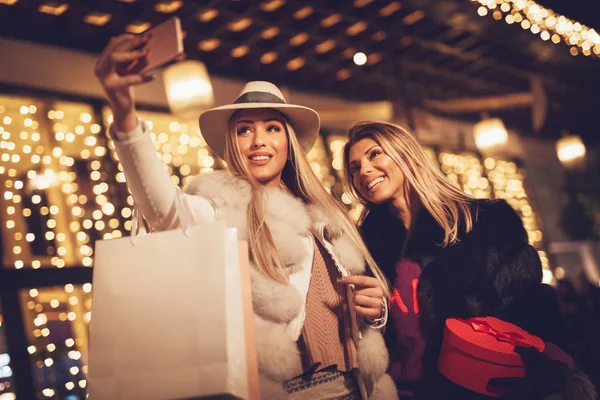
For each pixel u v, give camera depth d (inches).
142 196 52.1
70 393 176.9
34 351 162.9
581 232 371.6
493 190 338.3
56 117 190.4
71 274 168.7
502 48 264.4
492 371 72.6
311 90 261.3
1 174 182.9
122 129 50.4
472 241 83.3
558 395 72.7
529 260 81.9
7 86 177.3
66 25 183.5
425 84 282.2
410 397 79.9
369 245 91.9
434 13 213.3
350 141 98.0
